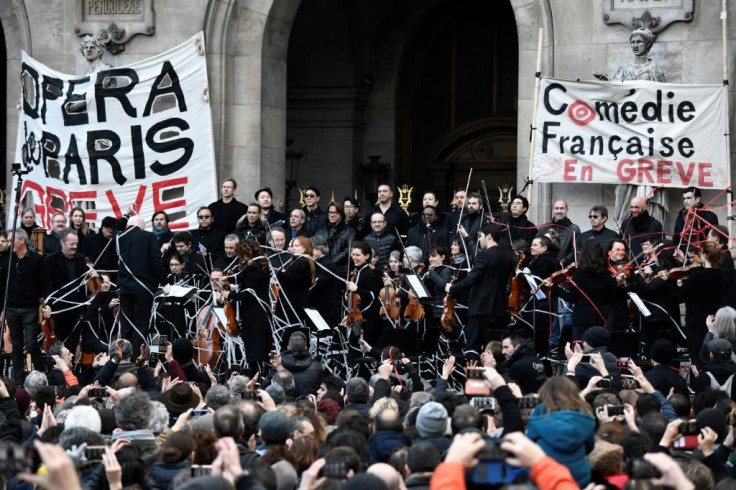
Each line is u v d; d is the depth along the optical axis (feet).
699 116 85.35
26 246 77.25
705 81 86.63
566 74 88.99
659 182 85.76
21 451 24.84
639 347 68.03
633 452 36.96
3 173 120.98
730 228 84.28
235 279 73.67
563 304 77.46
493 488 27.20
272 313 71.15
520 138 90.17
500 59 116.88
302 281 71.82
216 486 26.43
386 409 39.17
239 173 96.12
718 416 42.37
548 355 71.00
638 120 86.17
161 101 95.50
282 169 97.91
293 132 118.21
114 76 95.86
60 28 97.81
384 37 117.60
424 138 118.73
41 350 77.51
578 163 86.89
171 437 37.17
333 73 117.08
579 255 68.23
